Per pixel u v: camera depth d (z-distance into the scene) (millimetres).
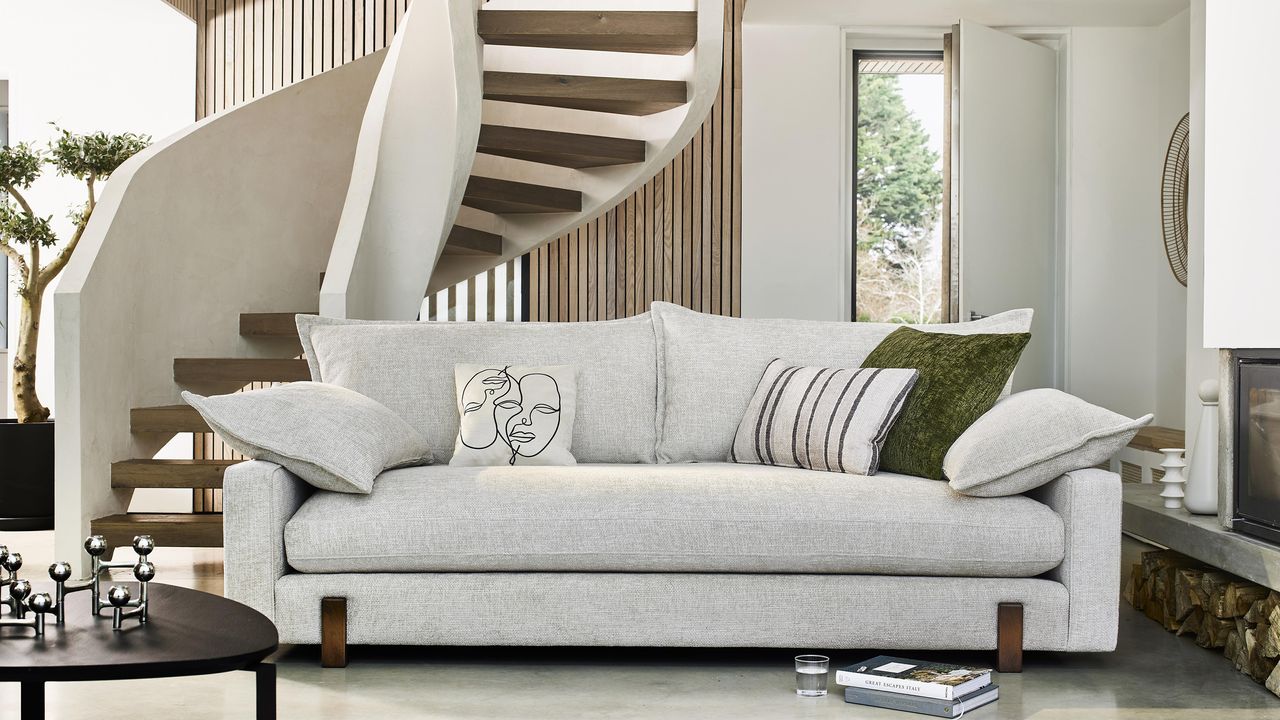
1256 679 2896
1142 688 2822
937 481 3125
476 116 5250
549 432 3512
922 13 6141
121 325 4680
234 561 2949
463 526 2924
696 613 2939
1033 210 6352
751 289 6445
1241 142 3043
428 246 5543
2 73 6898
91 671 1725
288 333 5602
